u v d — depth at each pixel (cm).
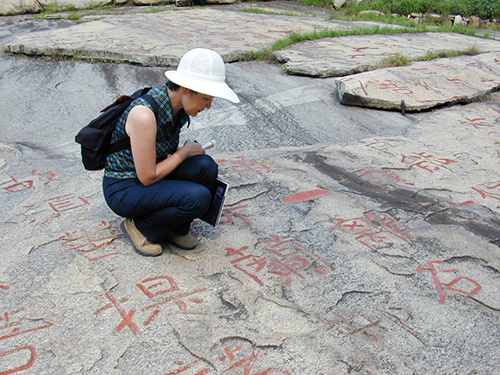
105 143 242
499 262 267
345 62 606
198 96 227
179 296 232
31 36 706
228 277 247
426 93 527
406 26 917
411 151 414
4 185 346
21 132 444
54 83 553
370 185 353
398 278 251
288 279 247
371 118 491
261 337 209
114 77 570
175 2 1092
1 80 561
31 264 254
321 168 379
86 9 1020
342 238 285
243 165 382
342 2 1166
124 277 244
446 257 270
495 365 199
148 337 207
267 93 535
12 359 194
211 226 291
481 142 437
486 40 829
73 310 221
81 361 194
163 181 243
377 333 213
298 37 718
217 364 194
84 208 312
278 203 323
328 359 199
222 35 748
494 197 340
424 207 323
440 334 215
